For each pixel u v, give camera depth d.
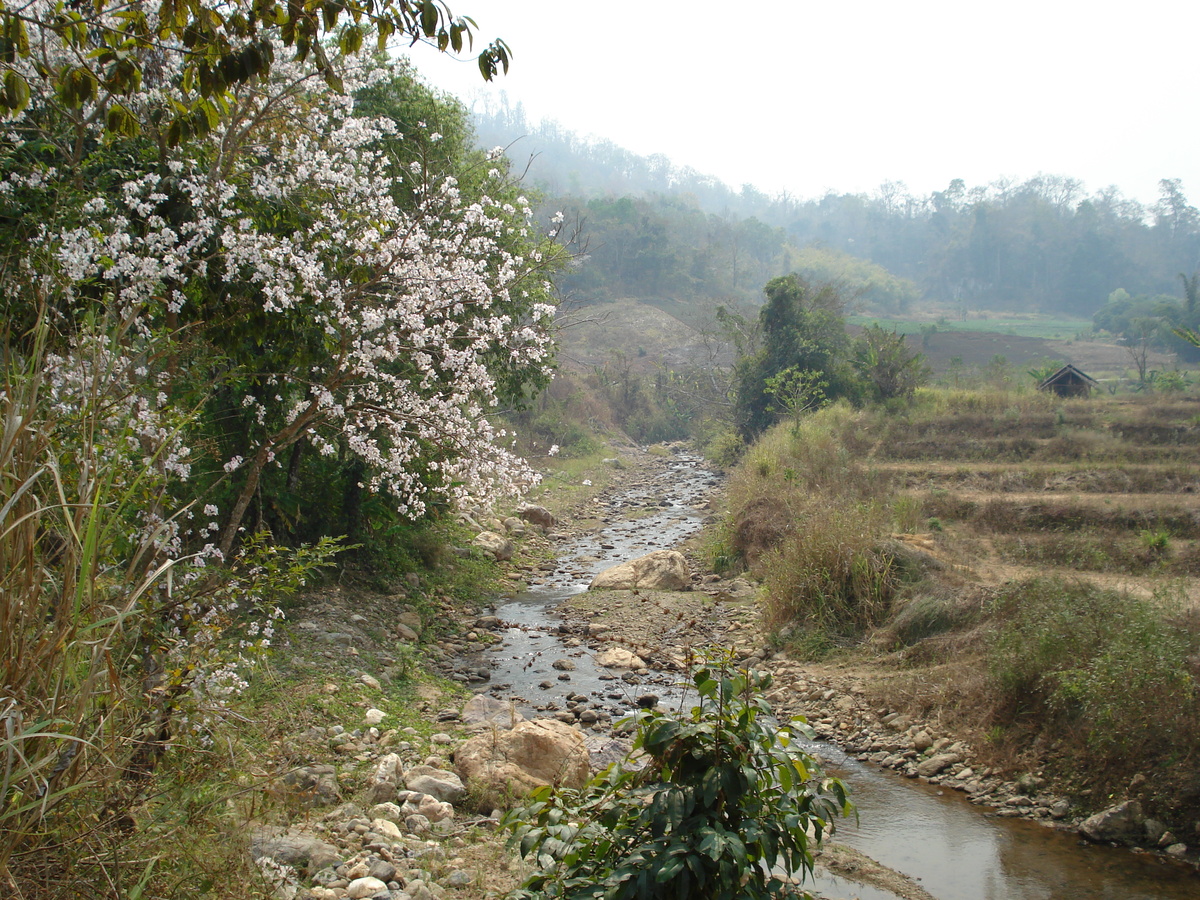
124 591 3.22
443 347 6.56
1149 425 18.89
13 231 4.89
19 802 2.53
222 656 4.39
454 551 13.27
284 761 5.17
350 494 10.52
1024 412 21.27
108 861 2.72
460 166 11.93
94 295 5.05
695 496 22.75
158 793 3.24
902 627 9.40
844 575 10.34
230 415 8.21
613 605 11.64
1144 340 43.28
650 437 39.00
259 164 6.61
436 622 10.46
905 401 23.89
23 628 2.58
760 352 29.56
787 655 9.74
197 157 5.70
